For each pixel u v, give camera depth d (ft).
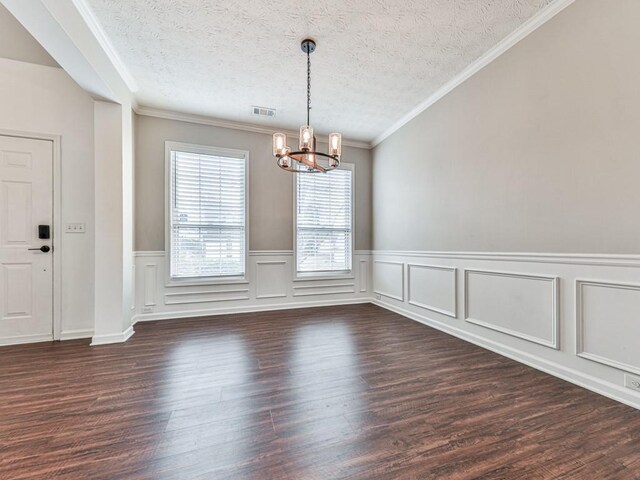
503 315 8.38
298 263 14.56
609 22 6.01
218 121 12.93
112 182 9.53
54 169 9.64
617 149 5.91
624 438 4.80
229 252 13.25
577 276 6.59
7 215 9.20
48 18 5.90
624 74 5.80
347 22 7.35
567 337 6.81
